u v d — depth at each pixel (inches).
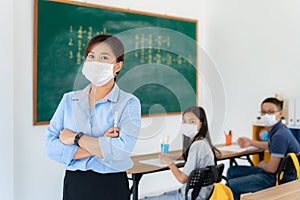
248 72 177.3
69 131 50.1
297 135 146.1
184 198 86.7
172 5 181.2
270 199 56.7
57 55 139.6
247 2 177.2
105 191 52.7
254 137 156.1
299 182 68.9
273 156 116.5
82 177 52.7
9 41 118.2
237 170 135.7
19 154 131.6
